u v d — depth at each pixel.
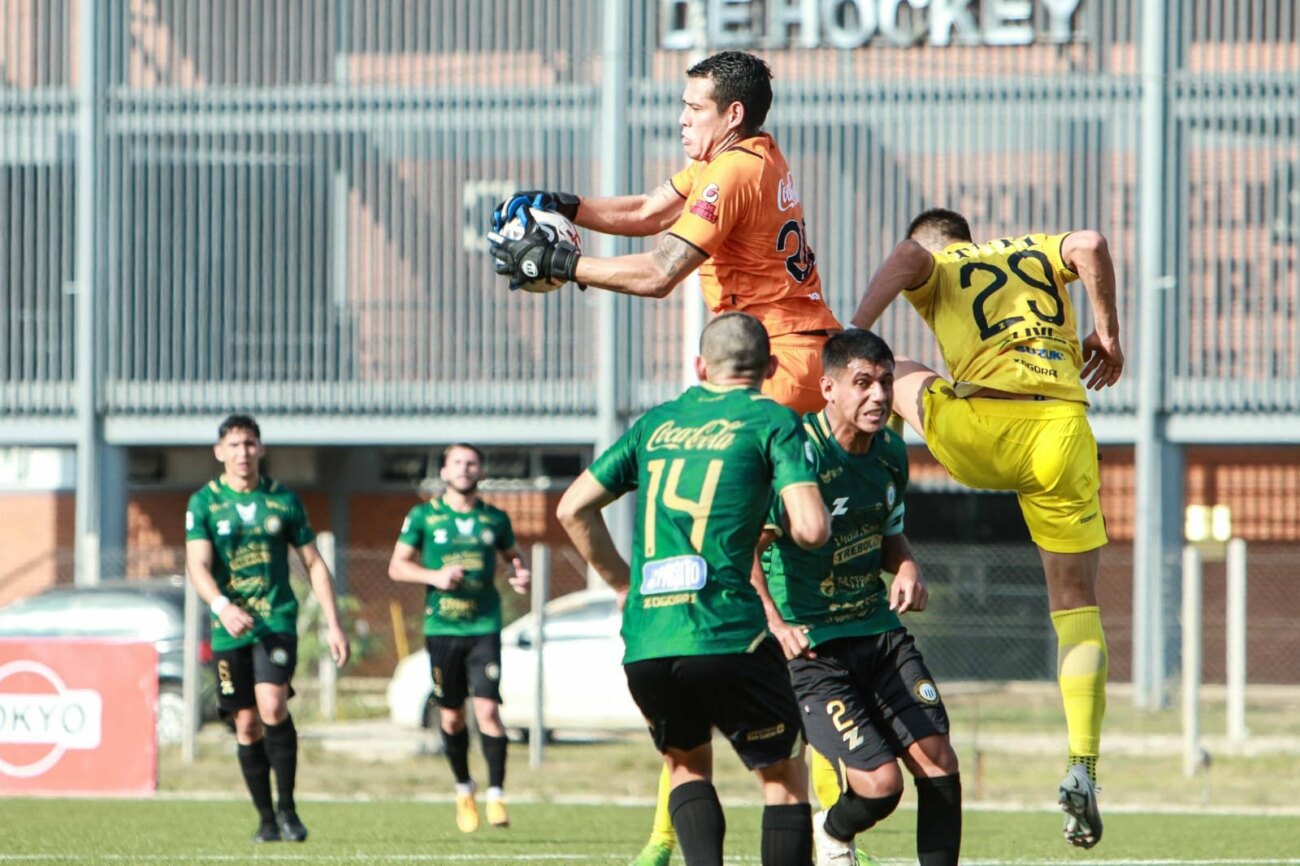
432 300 73.06
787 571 21.56
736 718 18.86
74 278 74.00
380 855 30.92
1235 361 70.81
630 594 19.19
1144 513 70.69
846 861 22.20
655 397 72.06
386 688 73.44
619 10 71.88
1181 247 71.12
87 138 73.31
